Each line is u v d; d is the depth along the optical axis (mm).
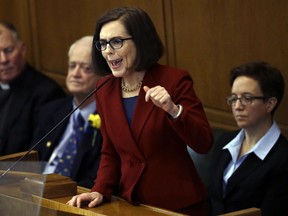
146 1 10141
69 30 11445
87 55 9148
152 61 5582
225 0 9320
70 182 5762
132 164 5676
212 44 9539
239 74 7719
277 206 7262
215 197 7848
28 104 10516
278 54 8898
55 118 9562
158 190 5566
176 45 9906
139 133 5539
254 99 7551
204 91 9719
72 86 9211
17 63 10672
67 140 9367
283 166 7301
